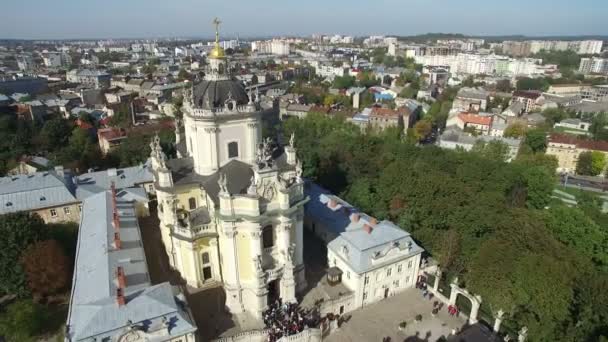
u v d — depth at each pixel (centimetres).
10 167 13425
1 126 15875
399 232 7456
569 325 5819
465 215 7994
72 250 7906
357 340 6300
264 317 6406
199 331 6162
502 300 6041
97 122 18938
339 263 7356
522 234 7188
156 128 16075
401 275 7425
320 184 11300
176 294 5528
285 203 6228
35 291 6619
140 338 4722
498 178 10769
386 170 10150
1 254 6556
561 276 5972
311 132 18088
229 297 6512
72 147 13788
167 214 7100
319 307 6656
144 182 10250
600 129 19438
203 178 7062
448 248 7381
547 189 10938
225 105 6650
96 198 8806
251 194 5966
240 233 6281
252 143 7188
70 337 4634
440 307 7125
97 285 5500
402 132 19675
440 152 12988
